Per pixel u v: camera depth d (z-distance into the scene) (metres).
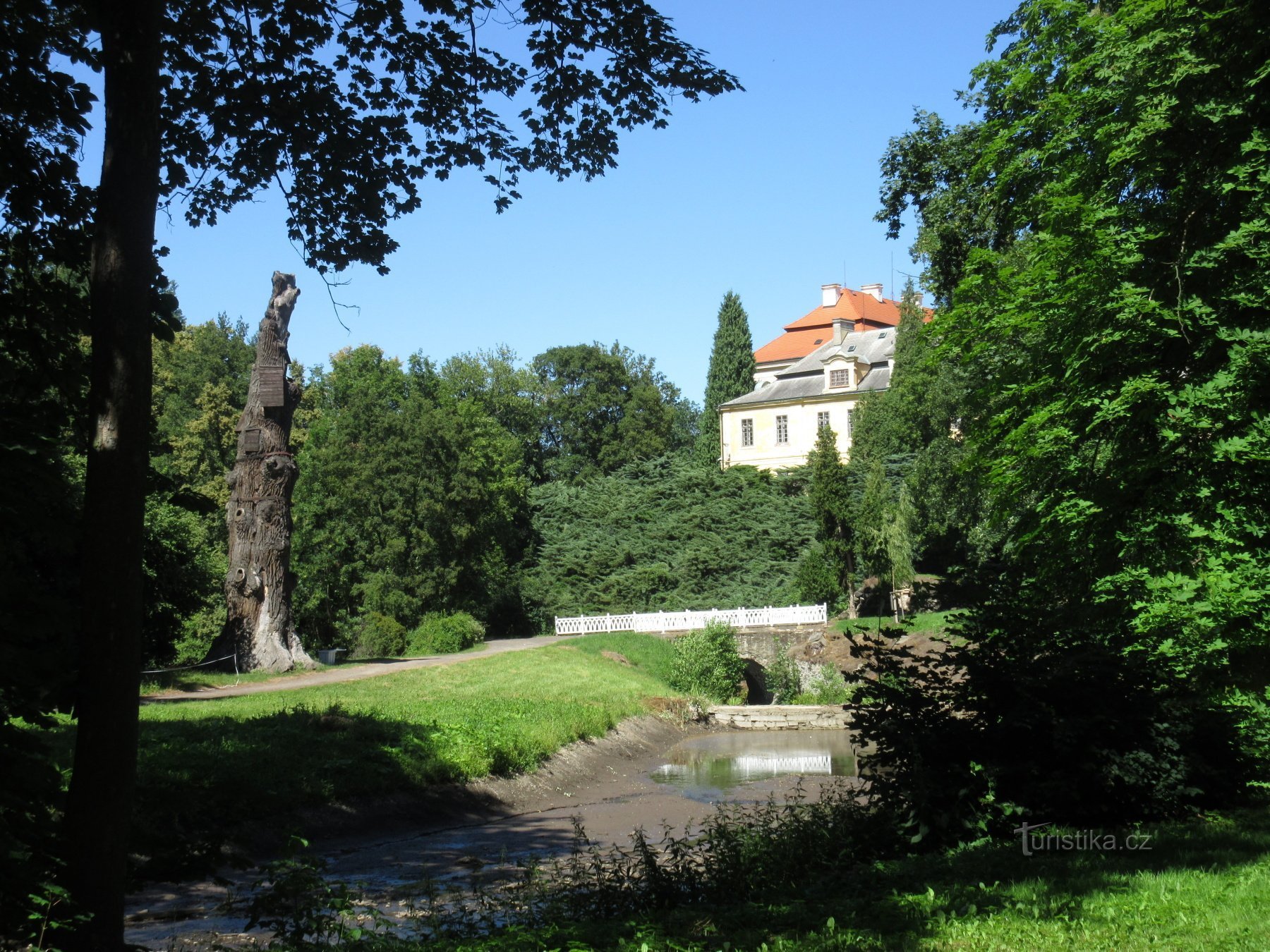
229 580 32.56
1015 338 17.70
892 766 11.45
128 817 7.04
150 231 7.60
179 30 9.63
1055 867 9.05
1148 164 14.52
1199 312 13.26
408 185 11.14
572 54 10.98
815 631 48.09
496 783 21.17
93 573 7.08
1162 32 13.92
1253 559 12.59
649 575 60.47
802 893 9.09
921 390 39.12
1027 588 11.87
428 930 9.21
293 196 11.02
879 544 49.66
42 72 8.84
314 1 10.16
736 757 29.23
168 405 61.34
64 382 8.48
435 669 34.38
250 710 22.55
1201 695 12.48
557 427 89.06
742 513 63.84
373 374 65.06
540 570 62.78
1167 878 8.27
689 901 9.29
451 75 11.02
